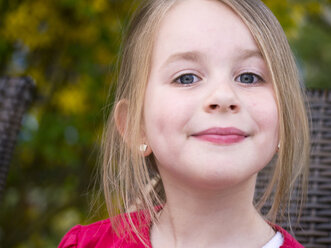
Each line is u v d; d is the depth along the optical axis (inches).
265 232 29.5
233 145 26.8
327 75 136.7
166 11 28.9
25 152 69.6
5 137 41.0
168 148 27.4
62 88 69.7
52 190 73.6
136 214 32.0
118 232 31.7
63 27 67.6
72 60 69.5
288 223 34.7
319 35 127.3
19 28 65.8
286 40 29.9
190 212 28.8
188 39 27.9
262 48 28.1
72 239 32.9
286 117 29.1
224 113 26.7
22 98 42.1
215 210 28.5
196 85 27.5
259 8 29.0
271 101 27.7
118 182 32.5
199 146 26.8
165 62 28.2
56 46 69.1
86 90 67.5
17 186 72.4
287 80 29.4
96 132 63.5
